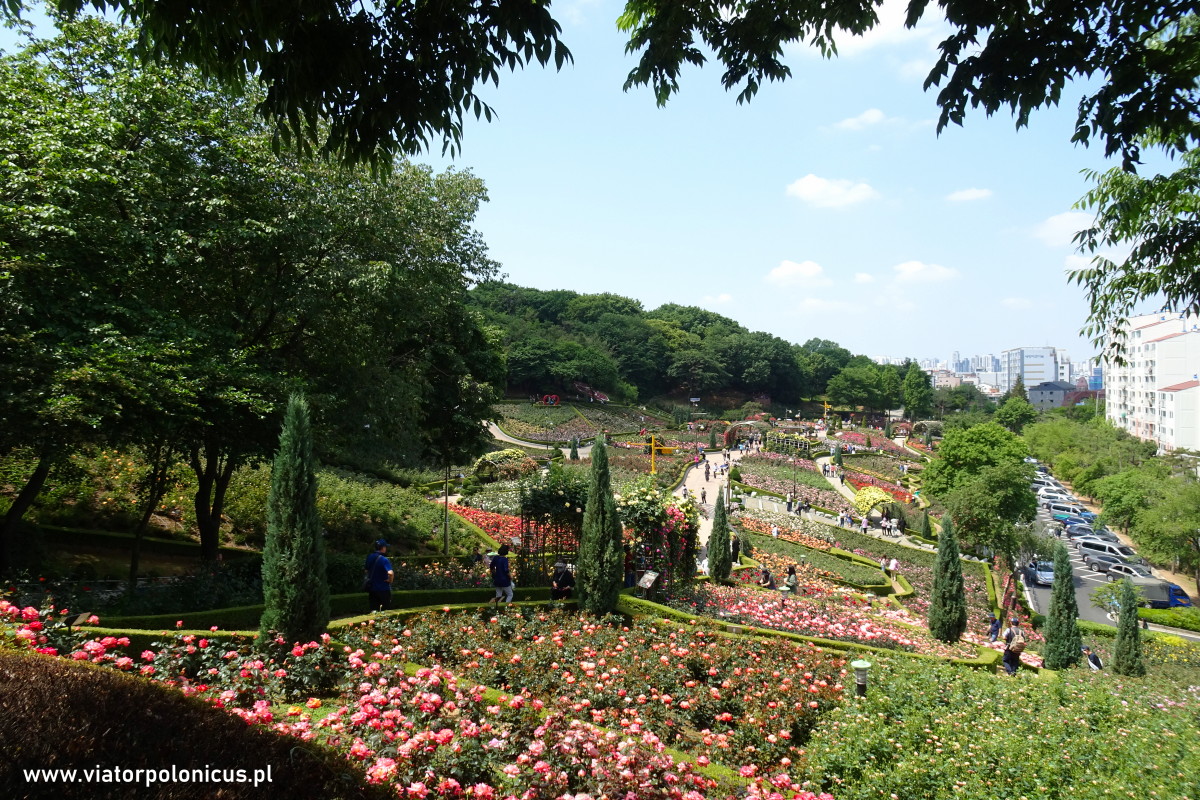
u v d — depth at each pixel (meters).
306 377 15.27
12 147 11.03
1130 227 7.05
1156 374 71.88
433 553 21.03
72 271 11.03
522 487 18.16
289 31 4.76
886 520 40.91
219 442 13.16
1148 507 40.38
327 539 19.11
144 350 10.68
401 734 5.68
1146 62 4.64
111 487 17.17
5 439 9.80
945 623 16.09
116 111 12.13
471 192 22.72
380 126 5.23
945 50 4.93
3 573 11.02
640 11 6.53
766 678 9.96
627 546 16.33
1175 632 29.98
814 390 132.50
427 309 17.45
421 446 23.94
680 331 120.94
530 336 92.38
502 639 10.53
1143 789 6.91
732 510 38.03
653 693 8.79
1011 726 8.69
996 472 34.34
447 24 4.86
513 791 5.45
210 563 13.30
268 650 8.05
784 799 6.32
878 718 8.28
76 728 3.51
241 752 3.92
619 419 84.94
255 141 13.83
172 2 4.64
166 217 12.31
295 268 14.76
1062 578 16.94
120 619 9.65
